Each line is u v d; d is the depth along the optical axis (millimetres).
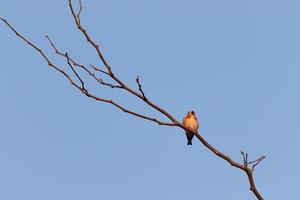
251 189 11641
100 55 10906
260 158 11641
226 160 11945
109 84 11062
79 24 10859
